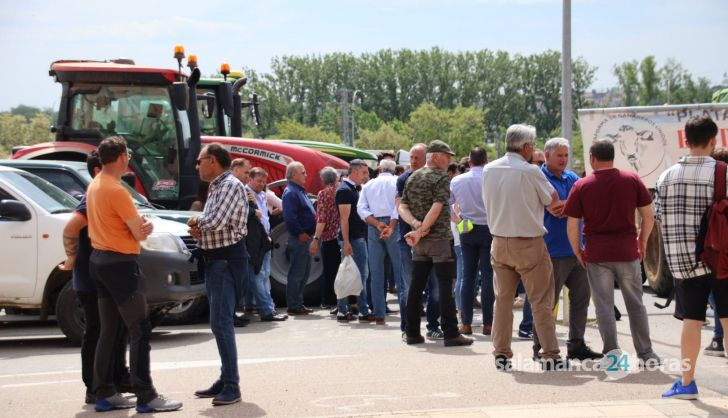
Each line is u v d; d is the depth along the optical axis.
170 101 14.91
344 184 12.00
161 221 10.98
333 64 112.56
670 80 96.38
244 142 15.92
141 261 10.14
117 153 6.89
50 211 10.70
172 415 6.75
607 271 8.06
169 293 10.21
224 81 17.33
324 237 13.12
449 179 9.55
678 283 6.82
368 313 12.15
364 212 11.37
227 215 6.82
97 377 7.02
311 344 10.14
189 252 10.51
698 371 7.94
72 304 10.30
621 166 13.55
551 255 8.59
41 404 7.27
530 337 10.11
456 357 8.87
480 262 10.52
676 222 6.75
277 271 14.14
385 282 12.97
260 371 8.30
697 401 6.69
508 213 8.05
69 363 9.32
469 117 92.06
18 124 73.44
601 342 9.63
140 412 6.88
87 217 7.11
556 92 120.62
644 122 13.45
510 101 119.44
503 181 8.05
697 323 6.75
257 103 20.64
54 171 12.15
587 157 13.52
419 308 9.86
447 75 116.19
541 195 8.03
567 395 7.04
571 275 8.62
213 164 6.90
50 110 15.02
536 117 120.75
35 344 10.80
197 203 14.12
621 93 98.31
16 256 10.53
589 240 8.10
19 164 12.06
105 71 14.89
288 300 13.03
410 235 9.55
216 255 6.95
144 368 6.91
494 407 6.61
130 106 14.93
